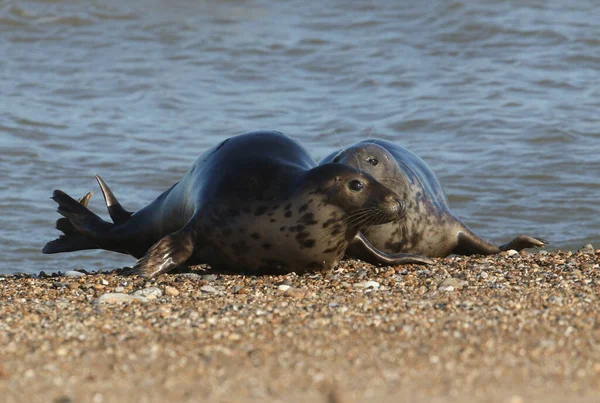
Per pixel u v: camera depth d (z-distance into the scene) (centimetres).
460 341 2519
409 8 10869
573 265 3803
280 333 2628
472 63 8869
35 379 2208
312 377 2206
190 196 3947
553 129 6794
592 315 2806
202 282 3538
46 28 10138
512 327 2661
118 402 2044
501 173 5981
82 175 6016
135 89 8238
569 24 9912
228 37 9994
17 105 7562
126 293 3362
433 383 2155
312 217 3622
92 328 2720
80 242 4475
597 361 2327
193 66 9038
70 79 8506
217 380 2189
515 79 8262
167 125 7200
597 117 7150
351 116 7381
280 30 10288
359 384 2150
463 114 7256
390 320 2766
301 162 3869
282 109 7650
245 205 3700
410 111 7419
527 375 2212
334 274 3734
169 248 3728
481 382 2161
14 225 5119
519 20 10106
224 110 7631
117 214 4453
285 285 3472
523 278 3531
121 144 6681
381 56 9219
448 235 4400
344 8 11106
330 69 8894
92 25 10325
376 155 4106
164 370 2273
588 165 6103
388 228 4181
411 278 3569
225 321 2791
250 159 3822
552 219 5256
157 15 10738
